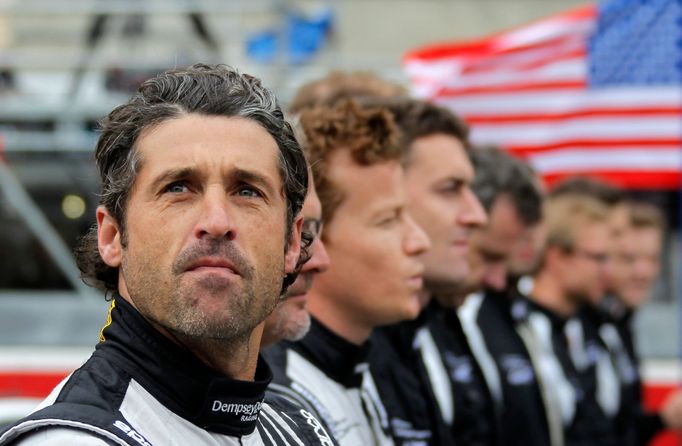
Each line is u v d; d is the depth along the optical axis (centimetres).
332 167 360
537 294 685
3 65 871
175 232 223
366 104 442
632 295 769
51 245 857
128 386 222
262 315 229
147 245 225
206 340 223
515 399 574
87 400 214
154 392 223
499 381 572
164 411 223
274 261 232
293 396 330
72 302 851
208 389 226
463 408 492
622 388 723
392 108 441
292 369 346
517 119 830
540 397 592
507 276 582
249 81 247
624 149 820
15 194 854
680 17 817
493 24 1145
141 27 942
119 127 236
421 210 433
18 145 854
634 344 769
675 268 961
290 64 968
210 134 230
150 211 226
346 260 358
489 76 834
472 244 543
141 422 218
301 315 321
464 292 492
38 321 827
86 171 859
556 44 830
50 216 860
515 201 552
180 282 220
